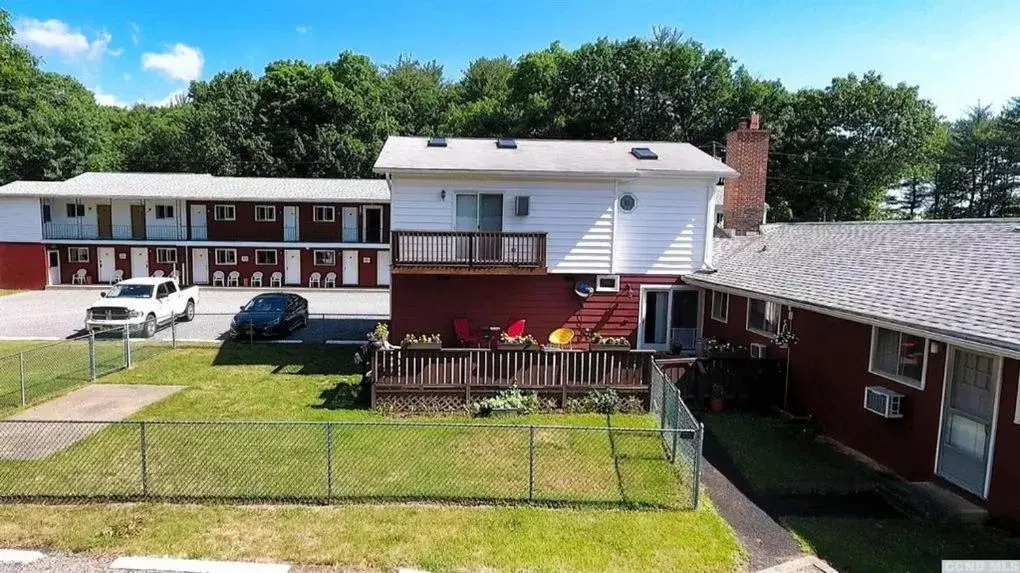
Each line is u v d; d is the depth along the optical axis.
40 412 11.83
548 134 46.50
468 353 12.29
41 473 8.65
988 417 7.92
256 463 9.09
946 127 54.72
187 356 17.11
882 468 9.77
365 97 51.88
